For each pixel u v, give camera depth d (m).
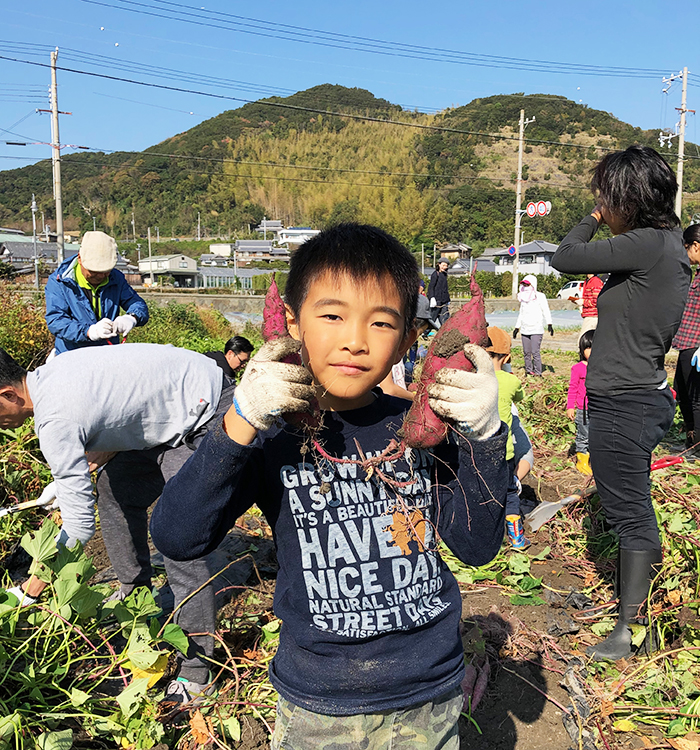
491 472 1.45
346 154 168.88
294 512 1.52
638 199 2.80
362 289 1.38
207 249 135.12
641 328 2.83
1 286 9.70
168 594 3.55
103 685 2.71
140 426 2.68
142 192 162.88
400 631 1.46
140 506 3.25
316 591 1.48
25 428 4.71
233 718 2.45
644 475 2.96
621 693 2.75
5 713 2.20
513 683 2.82
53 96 30.84
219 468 1.37
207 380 2.81
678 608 2.99
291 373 1.29
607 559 4.01
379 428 1.60
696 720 2.53
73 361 2.60
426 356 1.49
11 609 2.35
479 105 184.25
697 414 6.14
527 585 3.63
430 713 1.52
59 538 2.51
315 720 1.46
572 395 5.60
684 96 33.53
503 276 50.31
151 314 18.03
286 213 151.00
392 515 1.53
